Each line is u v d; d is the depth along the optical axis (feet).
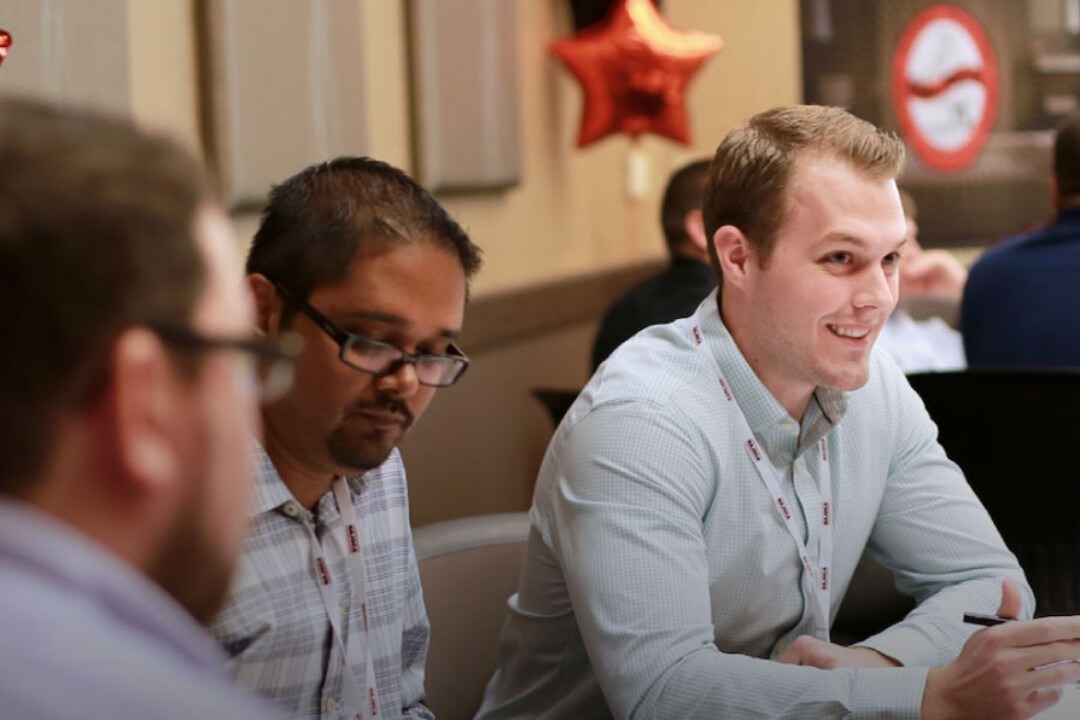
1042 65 30.83
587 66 25.63
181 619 3.32
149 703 2.95
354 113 19.08
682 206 19.10
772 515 9.52
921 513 10.53
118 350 3.15
